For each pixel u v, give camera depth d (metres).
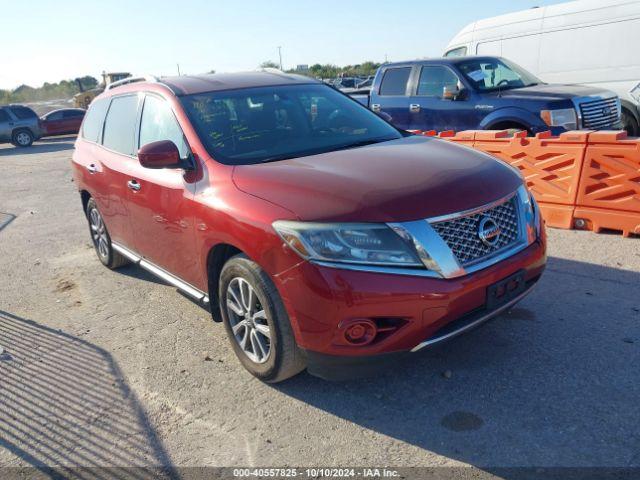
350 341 2.97
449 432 3.01
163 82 4.70
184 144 4.05
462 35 12.62
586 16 10.36
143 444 3.16
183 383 3.73
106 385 3.79
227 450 3.05
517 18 11.47
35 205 10.48
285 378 3.45
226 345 4.21
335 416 3.25
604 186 5.71
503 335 3.92
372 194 3.06
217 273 3.87
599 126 8.18
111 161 5.14
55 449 3.19
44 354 4.30
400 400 3.33
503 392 3.29
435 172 3.33
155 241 4.52
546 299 4.42
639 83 9.87
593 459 2.71
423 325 2.96
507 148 6.48
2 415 3.54
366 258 2.92
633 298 4.32
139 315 4.88
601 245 5.49
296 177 3.35
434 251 2.95
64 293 5.59
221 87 4.52
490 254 3.17
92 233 6.30
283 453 2.98
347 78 34.66
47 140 27.47
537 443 2.86
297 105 4.52
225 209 3.45
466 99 8.88
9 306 5.36
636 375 3.33
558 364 3.51
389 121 4.84
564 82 10.84
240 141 4.02
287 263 3.05
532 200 3.61
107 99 5.72
